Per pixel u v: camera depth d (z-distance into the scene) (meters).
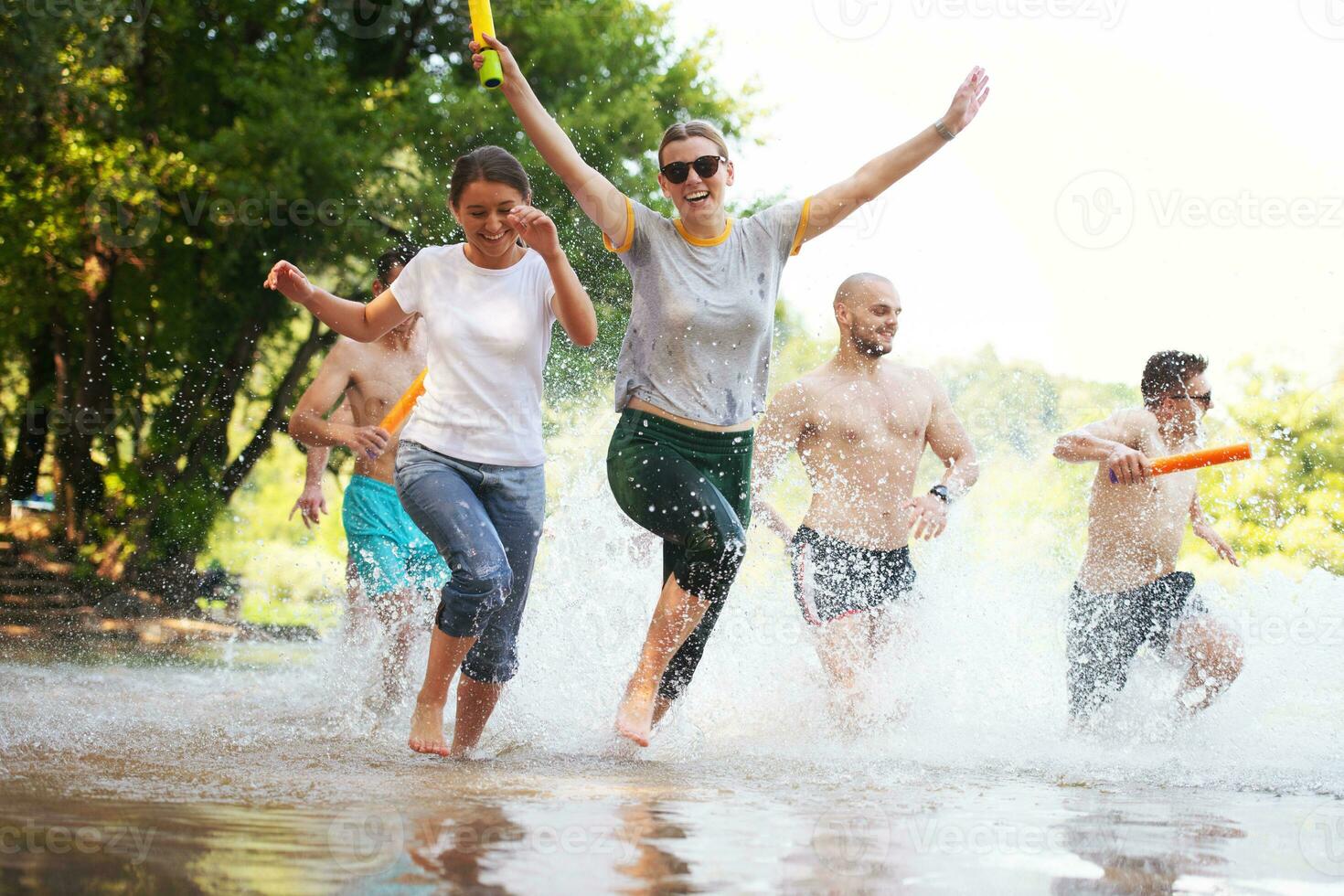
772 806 4.04
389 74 27.25
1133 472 7.69
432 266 5.88
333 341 25.97
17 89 22.67
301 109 23.95
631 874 2.94
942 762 5.55
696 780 4.74
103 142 24.33
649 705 5.85
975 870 3.09
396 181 24.11
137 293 25.61
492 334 5.74
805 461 7.83
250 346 26.08
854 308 7.88
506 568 5.51
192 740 5.65
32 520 24.56
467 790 4.27
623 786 4.50
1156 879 3.05
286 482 36.25
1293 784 4.98
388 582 7.50
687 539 6.01
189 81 26.47
